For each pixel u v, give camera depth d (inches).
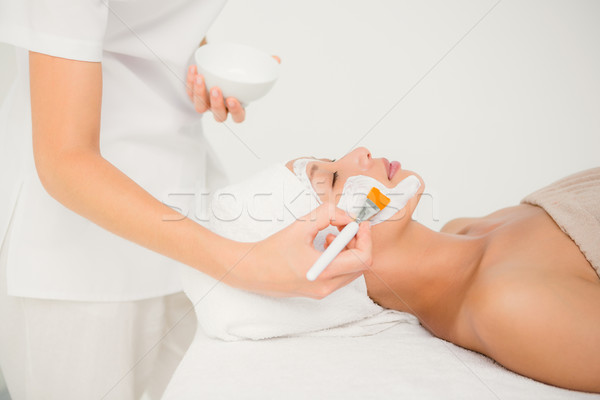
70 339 46.0
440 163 74.3
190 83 46.9
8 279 42.8
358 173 44.9
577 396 32.5
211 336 43.0
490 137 74.8
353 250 34.0
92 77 33.3
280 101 81.9
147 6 42.8
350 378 34.4
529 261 39.1
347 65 82.4
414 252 43.9
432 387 32.8
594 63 77.2
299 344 41.2
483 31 80.1
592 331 32.9
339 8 82.3
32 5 32.2
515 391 32.8
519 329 34.3
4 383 61.6
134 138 46.7
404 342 40.9
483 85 78.2
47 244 43.1
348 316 42.8
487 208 69.3
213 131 80.6
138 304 48.9
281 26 82.8
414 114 78.8
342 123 81.9
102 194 32.4
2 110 46.9
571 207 42.4
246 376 35.5
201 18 45.3
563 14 79.1
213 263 34.0
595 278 38.1
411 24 83.5
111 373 47.8
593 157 70.1
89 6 32.6
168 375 57.7
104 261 45.2
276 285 34.7
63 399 47.3
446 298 43.1
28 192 42.6
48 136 32.3
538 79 77.6
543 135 73.0
